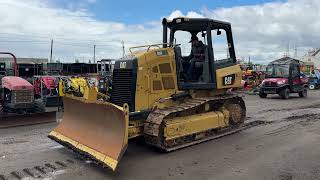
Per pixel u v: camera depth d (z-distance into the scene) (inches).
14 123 477.4
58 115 562.6
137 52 365.4
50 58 1614.2
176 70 374.0
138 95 346.0
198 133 378.9
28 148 362.0
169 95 368.8
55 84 627.8
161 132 338.3
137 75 345.1
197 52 404.5
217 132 407.2
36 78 636.7
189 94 386.9
